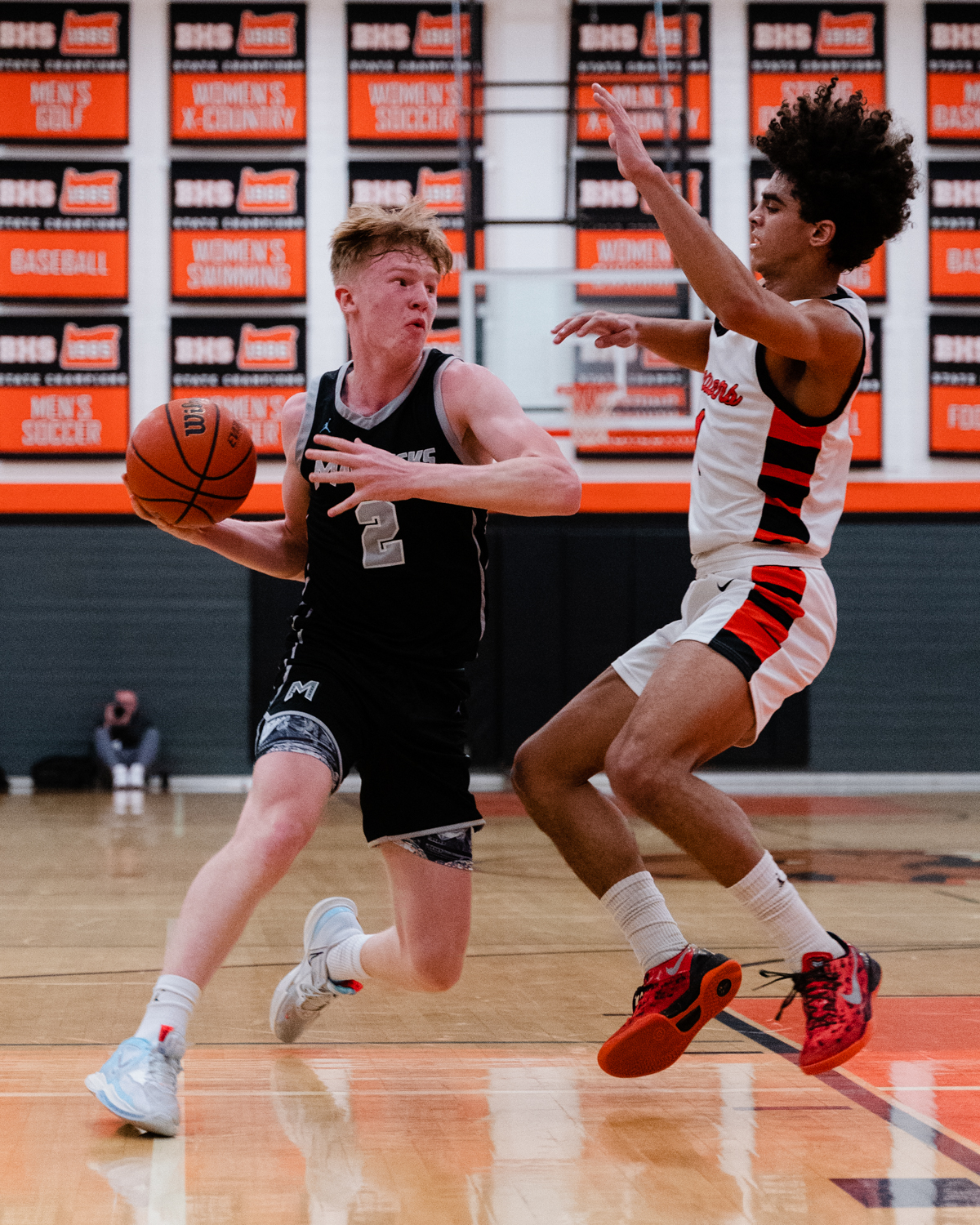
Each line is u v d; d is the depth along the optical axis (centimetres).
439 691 331
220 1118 304
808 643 327
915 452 1689
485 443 321
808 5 1684
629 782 304
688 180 1602
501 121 1666
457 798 330
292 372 1656
